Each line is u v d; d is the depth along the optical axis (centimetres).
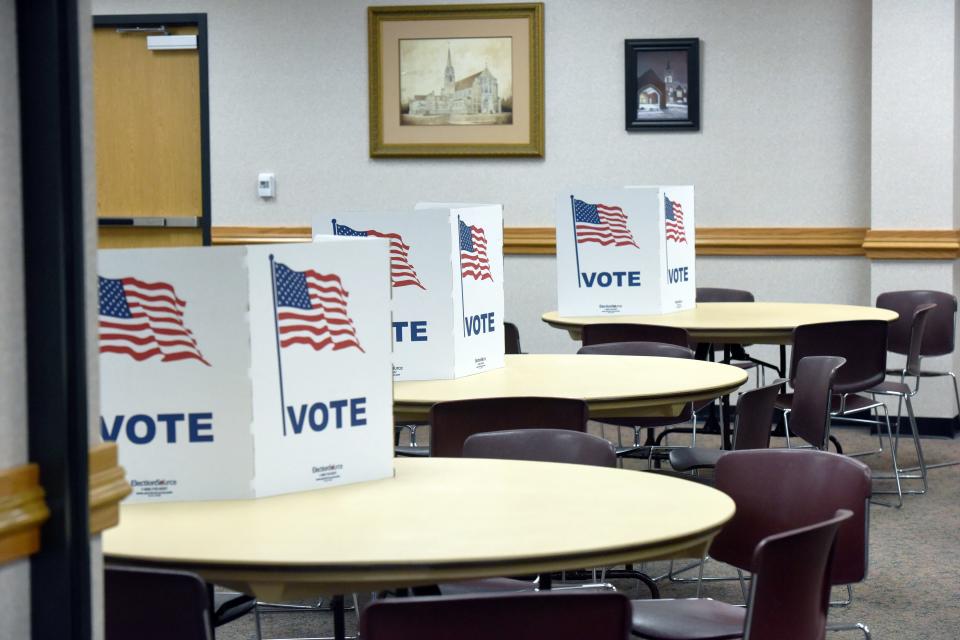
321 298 249
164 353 240
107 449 186
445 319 404
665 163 767
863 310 616
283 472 247
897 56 716
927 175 716
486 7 771
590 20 767
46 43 171
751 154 758
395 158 789
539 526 218
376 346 258
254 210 806
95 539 184
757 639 222
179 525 222
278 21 794
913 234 718
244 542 210
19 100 173
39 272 173
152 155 821
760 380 782
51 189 172
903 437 730
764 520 280
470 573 198
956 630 403
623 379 405
